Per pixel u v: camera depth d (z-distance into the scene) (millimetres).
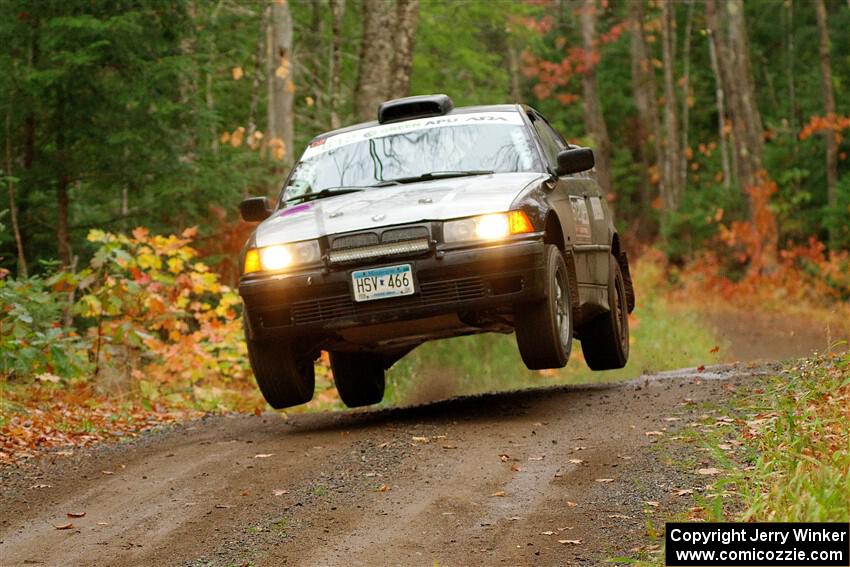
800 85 173250
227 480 23109
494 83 112188
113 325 40969
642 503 19141
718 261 125375
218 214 55906
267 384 28062
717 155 182375
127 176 52938
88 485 23875
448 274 25172
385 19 54188
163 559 18188
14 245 54250
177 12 52125
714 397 27172
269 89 77375
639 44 159750
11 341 36688
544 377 53938
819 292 107688
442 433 25797
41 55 51281
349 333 26484
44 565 18297
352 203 26812
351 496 20922
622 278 34969
